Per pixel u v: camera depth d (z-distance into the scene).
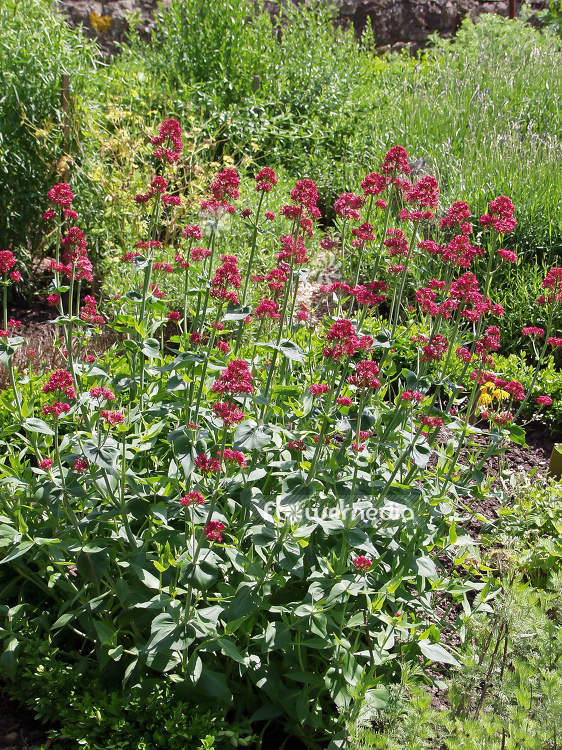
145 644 2.73
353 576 2.77
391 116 9.72
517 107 9.78
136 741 2.64
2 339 2.97
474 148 8.20
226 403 2.50
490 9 15.05
